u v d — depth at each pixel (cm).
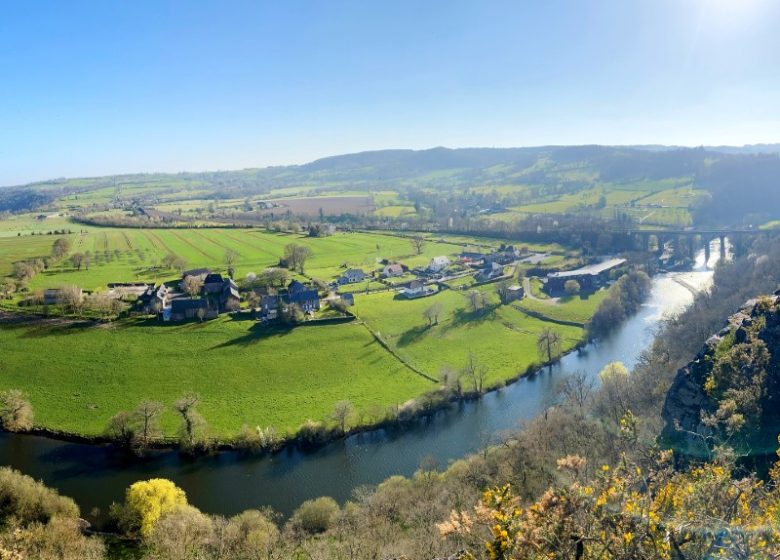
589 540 2286
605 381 9606
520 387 11844
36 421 9950
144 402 9600
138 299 16312
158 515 6800
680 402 6419
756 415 5459
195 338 13488
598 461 5928
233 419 10169
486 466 7425
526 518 2525
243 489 8231
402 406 10425
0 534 5694
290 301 15875
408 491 7306
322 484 8350
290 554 5800
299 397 11075
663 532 2303
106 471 8638
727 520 2483
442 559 3241
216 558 5747
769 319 6488
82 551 6081
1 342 12962
